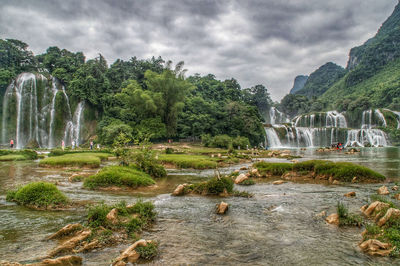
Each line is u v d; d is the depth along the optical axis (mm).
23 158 29625
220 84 114250
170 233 6562
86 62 95688
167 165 24297
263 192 11867
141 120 65688
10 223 7039
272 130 85062
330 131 80000
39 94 71812
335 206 9203
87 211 8289
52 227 6730
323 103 150000
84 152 36188
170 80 66938
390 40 180125
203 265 4859
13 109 67938
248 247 5715
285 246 5781
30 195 9078
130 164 16906
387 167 20953
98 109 77062
